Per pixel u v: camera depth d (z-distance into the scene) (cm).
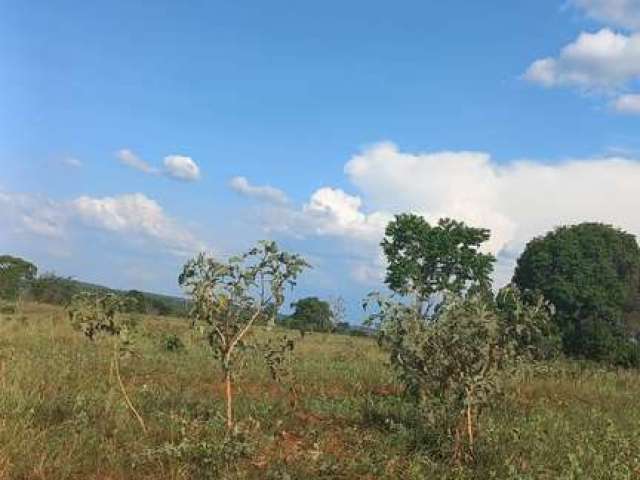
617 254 4509
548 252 4541
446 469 823
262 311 861
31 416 819
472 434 924
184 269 838
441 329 887
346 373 1559
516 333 888
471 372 880
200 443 743
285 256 852
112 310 955
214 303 834
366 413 1073
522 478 815
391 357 924
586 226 4538
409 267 4422
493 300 910
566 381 1622
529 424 1091
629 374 2088
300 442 886
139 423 859
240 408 1030
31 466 664
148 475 704
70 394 962
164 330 2202
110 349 1511
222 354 862
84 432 779
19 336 1712
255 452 776
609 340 2797
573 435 1063
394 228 4525
